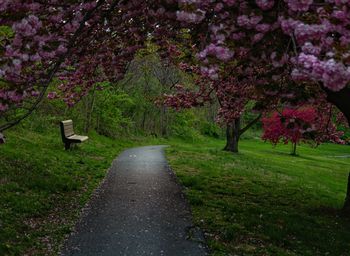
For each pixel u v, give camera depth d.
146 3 6.88
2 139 5.24
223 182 12.95
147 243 6.67
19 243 6.21
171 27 7.76
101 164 15.05
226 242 6.96
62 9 6.21
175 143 40.69
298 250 6.92
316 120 16.11
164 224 7.75
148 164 16.27
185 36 8.24
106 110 29.34
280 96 7.71
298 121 8.12
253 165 20.44
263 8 4.83
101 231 7.17
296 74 4.13
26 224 7.09
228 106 17.47
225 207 9.30
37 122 20.86
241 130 28.41
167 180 12.57
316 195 12.95
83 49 8.09
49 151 15.02
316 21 4.09
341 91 8.44
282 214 9.20
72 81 11.13
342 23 4.06
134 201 9.46
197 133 49.84
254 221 8.14
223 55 4.88
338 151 52.72
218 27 5.10
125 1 6.83
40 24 5.32
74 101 12.53
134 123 39.53
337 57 3.72
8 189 8.77
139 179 12.52
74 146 18.38
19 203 7.93
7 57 4.98
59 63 5.73
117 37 9.11
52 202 8.67
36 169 11.23
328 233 8.08
